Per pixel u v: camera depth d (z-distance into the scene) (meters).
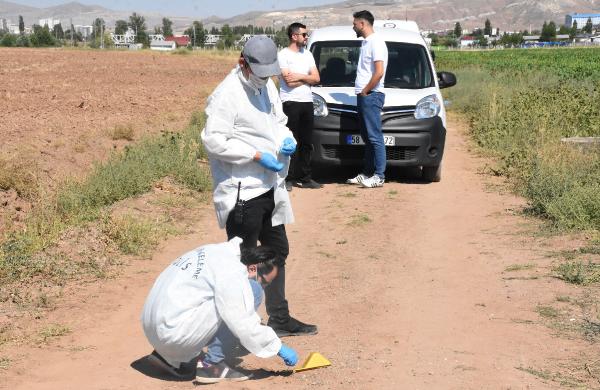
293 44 11.26
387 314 6.46
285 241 5.84
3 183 10.73
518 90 22.14
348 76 12.88
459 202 10.77
